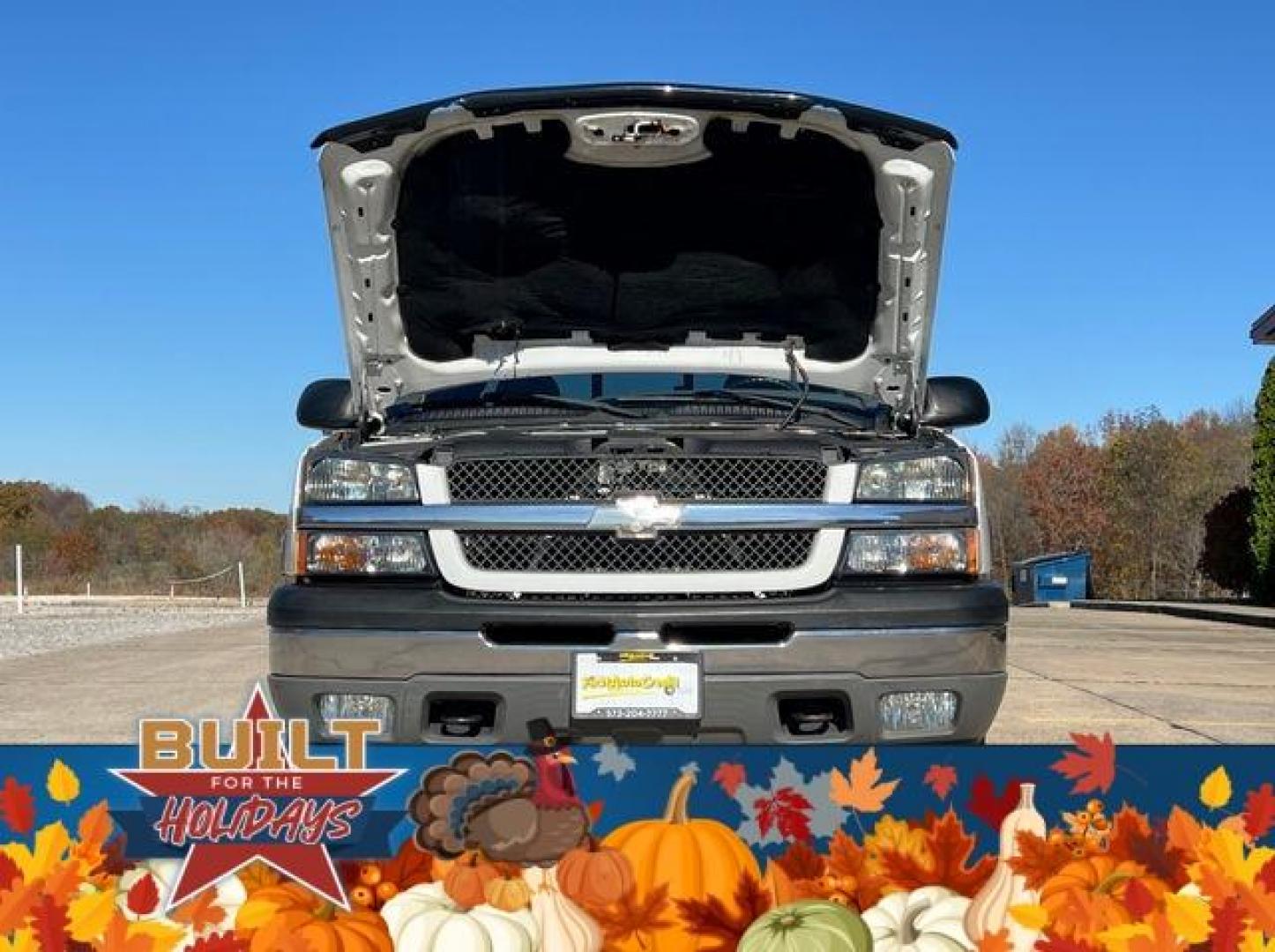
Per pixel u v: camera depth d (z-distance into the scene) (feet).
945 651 13.05
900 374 16.85
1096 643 48.01
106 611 84.84
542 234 16.87
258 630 56.95
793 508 13.37
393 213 16.31
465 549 13.44
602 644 13.06
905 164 15.78
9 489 207.31
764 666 12.83
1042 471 203.82
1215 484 163.84
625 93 15.53
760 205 16.81
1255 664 38.45
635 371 17.28
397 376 17.16
